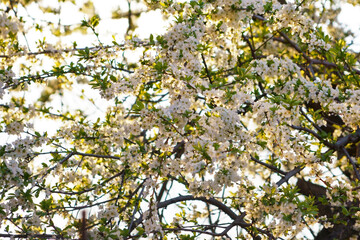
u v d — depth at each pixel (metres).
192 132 4.04
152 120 4.00
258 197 4.25
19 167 4.45
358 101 4.65
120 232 4.26
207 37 5.00
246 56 6.30
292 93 4.78
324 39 5.25
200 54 5.04
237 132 4.00
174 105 4.08
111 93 4.60
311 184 6.33
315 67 7.46
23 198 4.34
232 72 5.93
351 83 5.35
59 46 5.10
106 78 4.61
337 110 4.61
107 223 4.48
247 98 4.28
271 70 4.91
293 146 4.39
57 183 5.02
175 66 4.38
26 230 4.33
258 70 4.85
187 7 4.84
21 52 4.93
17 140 4.42
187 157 3.98
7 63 4.96
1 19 4.45
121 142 5.20
